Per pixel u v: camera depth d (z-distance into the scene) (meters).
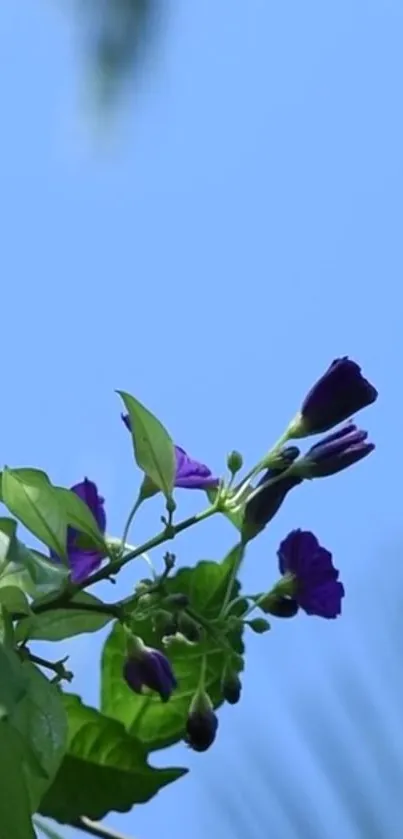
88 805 0.67
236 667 0.68
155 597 0.66
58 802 0.67
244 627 0.70
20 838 0.59
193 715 0.67
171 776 0.67
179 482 0.69
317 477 0.69
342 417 0.71
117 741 0.68
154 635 0.69
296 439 0.71
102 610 0.65
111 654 0.71
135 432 0.67
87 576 0.67
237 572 0.69
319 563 0.70
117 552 0.66
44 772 0.61
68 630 0.65
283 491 0.69
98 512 0.69
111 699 0.71
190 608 0.67
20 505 0.66
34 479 0.67
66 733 0.62
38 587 0.64
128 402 0.67
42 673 0.62
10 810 0.59
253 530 0.68
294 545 0.70
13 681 0.60
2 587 0.63
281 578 0.69
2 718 0.60
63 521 0.66
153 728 0.71
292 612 0.69
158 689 0.65
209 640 0.68
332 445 0.70
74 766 0.67
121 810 0.67
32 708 0.62
